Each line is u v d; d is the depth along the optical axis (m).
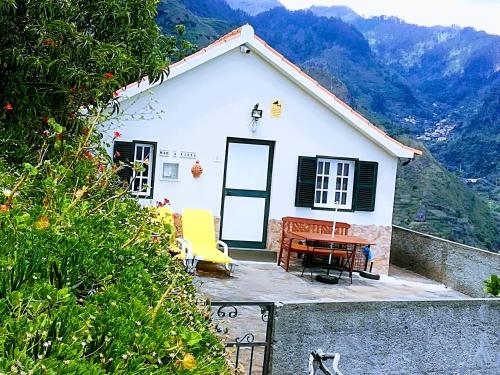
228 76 13.38
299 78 13.45
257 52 13.34
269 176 13.82
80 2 8.30
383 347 6.18
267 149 13.79
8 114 7.70
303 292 10.96
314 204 13.98
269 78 13.57
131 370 2.35
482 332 6.78
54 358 2.06
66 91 7.59
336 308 5.87
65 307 2.44
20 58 7.24
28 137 7.53
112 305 2.74
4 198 4.22
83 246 3.43
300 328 5.68
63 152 6.61
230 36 13.61
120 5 8.51
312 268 13.20
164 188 13.18
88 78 7.61
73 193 5.38
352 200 14.08
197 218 12.24
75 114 7.97
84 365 2.09
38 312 2.33
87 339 2.32
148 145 13.10
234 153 13.62
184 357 2.63
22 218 3.48
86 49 7.60
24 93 7.61
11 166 6.47
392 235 15.83
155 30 8.91
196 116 13.27
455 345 6.63
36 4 7.40
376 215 14.15
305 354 5.73
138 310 2.77
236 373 4.21
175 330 2.83
